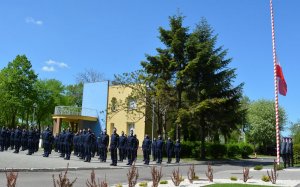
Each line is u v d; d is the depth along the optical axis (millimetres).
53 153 33906
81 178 16547
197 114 36094
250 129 74875
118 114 50156
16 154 28125
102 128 50969
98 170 20844
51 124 81625
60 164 21641
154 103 40719
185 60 38312
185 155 38469
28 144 29000
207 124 38188
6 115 68312
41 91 77688
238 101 37156
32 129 29281
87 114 52375
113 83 51250
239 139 75062
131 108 44750
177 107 38438
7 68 68000
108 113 48031
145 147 27359
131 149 25531
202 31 38500
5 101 66000
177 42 37438
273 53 27109
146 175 19547
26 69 68438
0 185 12477
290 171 23656
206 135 40719
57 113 50875
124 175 18781
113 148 24078
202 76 37219
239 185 14812
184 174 20984
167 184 14867
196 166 28391
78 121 52375
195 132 40688
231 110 36594
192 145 38594
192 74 36562
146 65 38250
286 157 28328
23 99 67625
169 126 48906
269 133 73625
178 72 36688
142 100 41750
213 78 36781
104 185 11094
